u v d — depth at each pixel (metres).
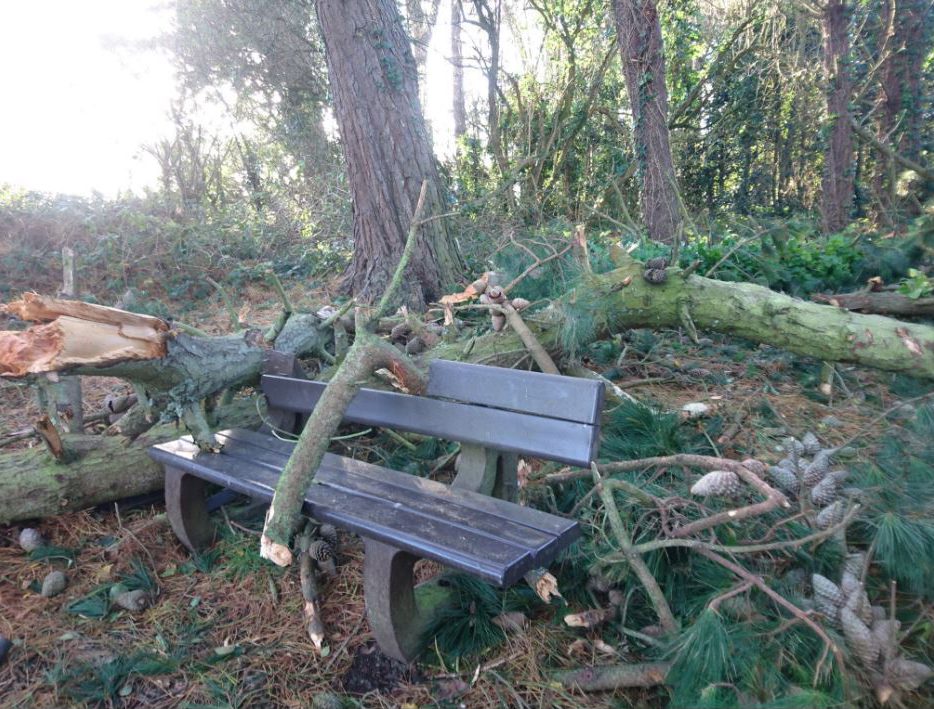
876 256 5.33
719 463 2.00
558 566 2.37
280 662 2.12
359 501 2.23
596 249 5.25
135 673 2.09
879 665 1.71
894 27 12.15
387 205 5.97
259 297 7.65
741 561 2.12
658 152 8.08
